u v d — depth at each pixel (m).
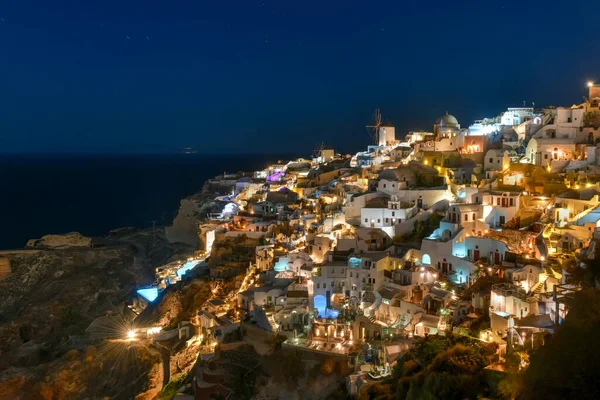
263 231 118.19
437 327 62.28
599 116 103.75
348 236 94.19
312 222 110.88
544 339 42.31
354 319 70.06
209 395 68.88
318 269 81.75
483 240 75.31
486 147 114.25
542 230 76.62
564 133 103.56
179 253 168.75
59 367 96.56
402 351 59.03
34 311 137.12
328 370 63.22
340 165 159.62
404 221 92.88
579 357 33.56
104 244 189.75
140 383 84.44
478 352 48.28
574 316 37.69
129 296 141.38
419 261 81.00
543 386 34.06
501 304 59.12
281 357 67.50
